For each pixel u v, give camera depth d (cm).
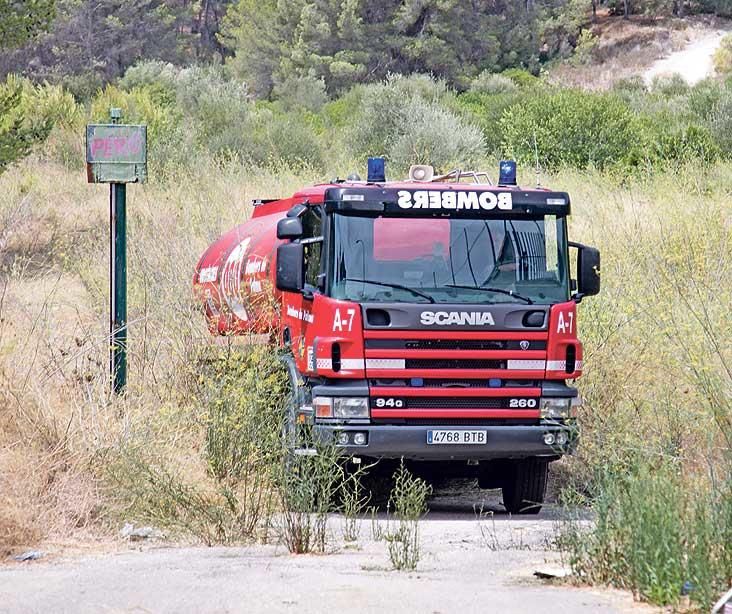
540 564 1811
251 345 2850
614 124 7600
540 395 2439
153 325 3275
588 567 1678
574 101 7894
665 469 2016
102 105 8888
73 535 2155
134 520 2250
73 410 2509
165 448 2550
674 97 12238
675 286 3052
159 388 3038
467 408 2417
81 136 8244
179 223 4762
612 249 3856
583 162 7456
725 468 2050
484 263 2453
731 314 2758
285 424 2542
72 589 1617
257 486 2470
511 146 7762
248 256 3123
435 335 2400
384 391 2392
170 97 10462
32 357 2811
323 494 2233
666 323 2833
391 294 2414
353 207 2428
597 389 2859
